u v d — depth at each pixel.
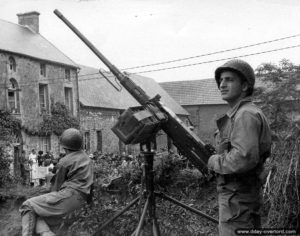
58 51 30.09
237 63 3.02
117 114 35.97
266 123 2.89
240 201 2.92
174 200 4.42
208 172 3.61
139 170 6.46
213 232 5.19
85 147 31.50
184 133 3.81
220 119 3.08
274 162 5.39
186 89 53.38
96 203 5.54
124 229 5.14
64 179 4.37
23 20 30.69
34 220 4.11
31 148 25.20
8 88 23.94
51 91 27.80
